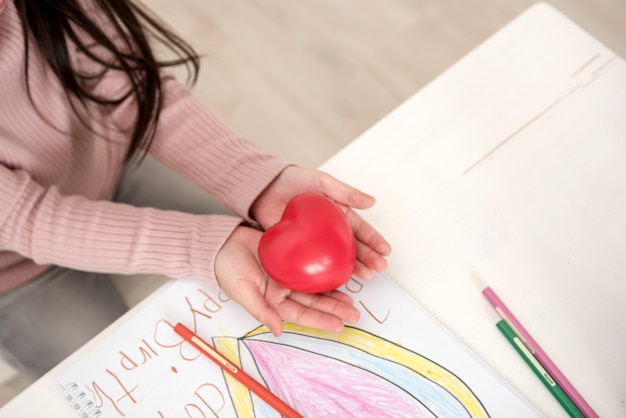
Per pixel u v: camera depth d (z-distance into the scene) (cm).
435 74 156
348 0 167
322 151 148
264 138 150
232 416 61
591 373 61
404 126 77
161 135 87
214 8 167
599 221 69
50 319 86
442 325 64
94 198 94
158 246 72
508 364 62
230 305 67
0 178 75
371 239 67
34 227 75
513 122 76
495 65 80
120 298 89
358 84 156
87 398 62
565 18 83
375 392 61
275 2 168
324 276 62
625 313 64
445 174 73
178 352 64
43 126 86
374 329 64
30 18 79
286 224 63
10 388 83
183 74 154
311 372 63
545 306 65
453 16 163
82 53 85
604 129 75
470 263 67
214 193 81
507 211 70
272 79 157
